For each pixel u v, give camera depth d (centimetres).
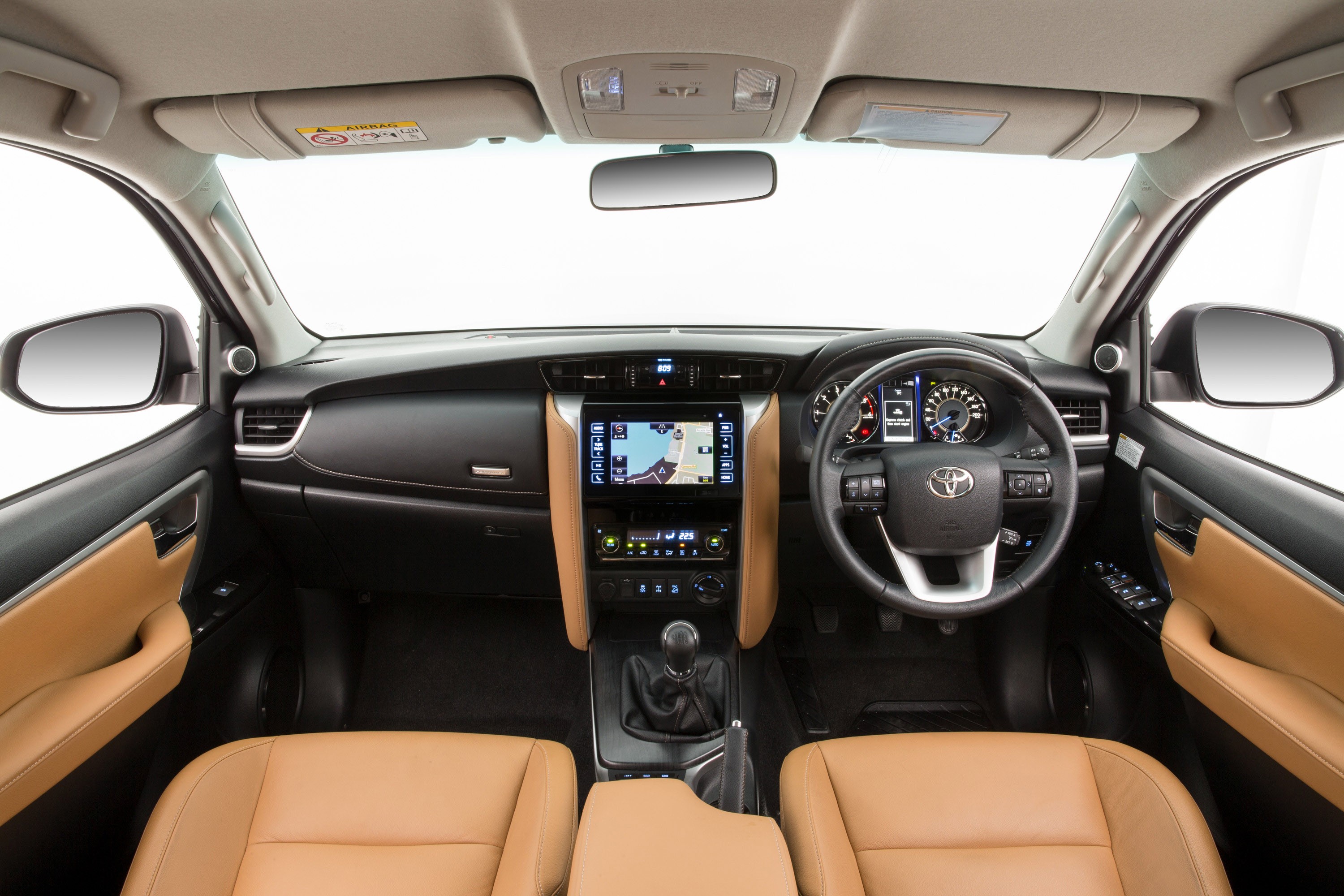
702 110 150
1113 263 200
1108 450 210
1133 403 205
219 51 130
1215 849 111
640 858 99
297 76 139
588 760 217
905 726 229
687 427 191
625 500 193
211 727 187
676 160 180
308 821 125
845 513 160
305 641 238
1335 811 124
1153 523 190
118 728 140
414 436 202
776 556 201
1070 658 220
